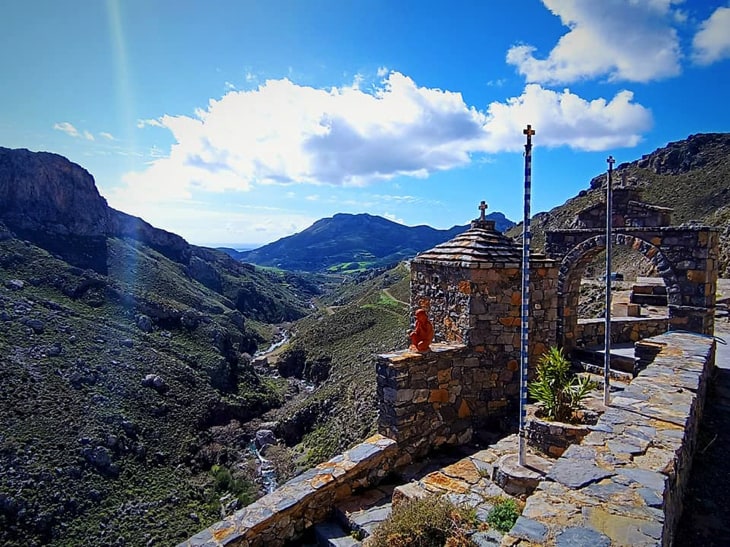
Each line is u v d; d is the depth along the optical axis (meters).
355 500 5.27
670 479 3.30
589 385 6.29
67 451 29.41
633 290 14.32
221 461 36.28
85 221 77.75
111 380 38.91
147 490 30.11
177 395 42.00
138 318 53.28
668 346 7.35
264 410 48.16
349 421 30.56
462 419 6.74
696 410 5.18
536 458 5.26
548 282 7.54
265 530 4.59
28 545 23.31
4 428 28.64
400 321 58.75
